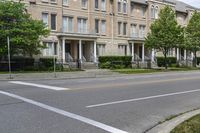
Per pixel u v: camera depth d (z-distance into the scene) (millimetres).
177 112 10555
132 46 49969
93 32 44125
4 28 30047
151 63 50688
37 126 8117
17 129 7785
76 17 42312
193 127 7973
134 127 8344
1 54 30250
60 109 10391
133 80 22438
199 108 11422
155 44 43562
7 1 31328
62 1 40562
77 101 12062
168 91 16031
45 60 36406
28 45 30453
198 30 52188
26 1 36438
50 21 39125
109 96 13586
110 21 47125
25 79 23672
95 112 10055
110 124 8523
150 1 53812
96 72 32938
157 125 8680
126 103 11953
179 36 43656
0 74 27172
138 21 52062
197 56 64312
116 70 37375
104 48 46156
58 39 39438
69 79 23859
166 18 43781
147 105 11703
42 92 14516
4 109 10289
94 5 44781
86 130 7805
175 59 55500
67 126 8164
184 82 21219
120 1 48844
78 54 42469
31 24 30844
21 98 12602
